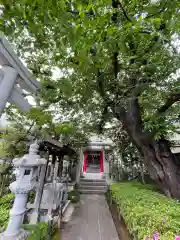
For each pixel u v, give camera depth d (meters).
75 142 7.51
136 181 6.79
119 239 3.24
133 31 1.44
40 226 2.78
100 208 5.46
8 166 4.12
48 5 0.88
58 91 3.20
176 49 2.47
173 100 3.43
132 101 4.15
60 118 5.50
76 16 1.08
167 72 2.99
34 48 2.80
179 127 4.44
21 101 1.79
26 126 4.30
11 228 2.21
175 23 1.30
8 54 1.36
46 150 3.68
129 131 4.65
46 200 3.59
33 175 2.54
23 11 0.89
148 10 1.21
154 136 3.93
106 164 10.57
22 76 1.61
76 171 9.35
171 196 3.51
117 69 3.48
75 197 6.61
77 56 1.51
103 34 1.37
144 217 2.07
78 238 3.23
